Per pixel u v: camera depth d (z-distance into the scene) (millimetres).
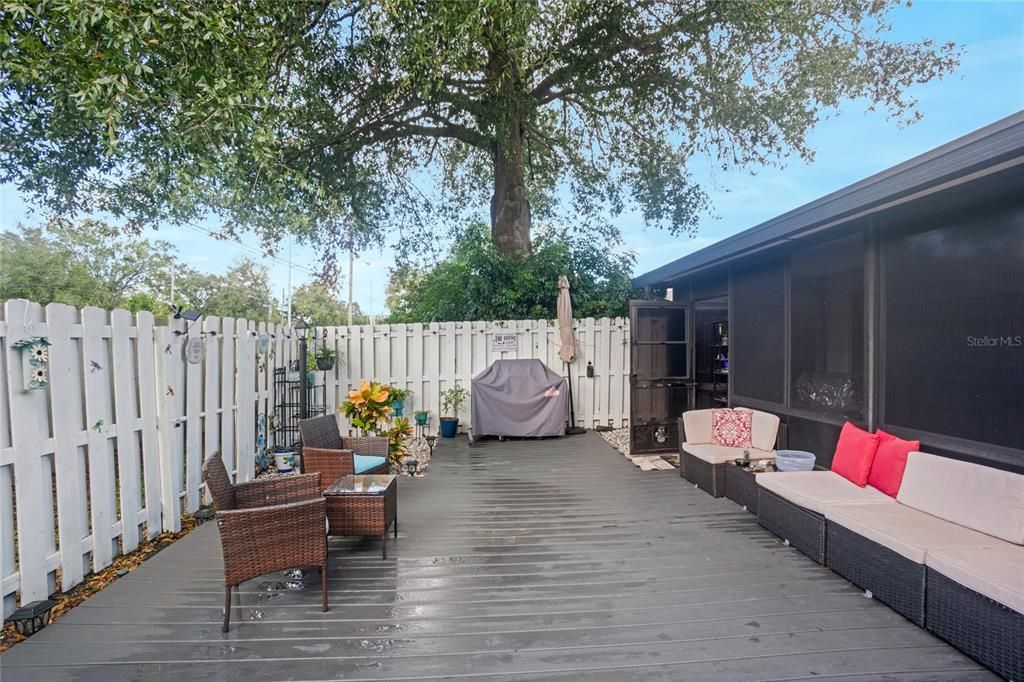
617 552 3484
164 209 5871
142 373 3564
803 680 2092
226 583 2502
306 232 6941
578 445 7285
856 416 4160
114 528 3266
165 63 4016
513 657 2256
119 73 3701
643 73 8172
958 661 2227
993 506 2660
